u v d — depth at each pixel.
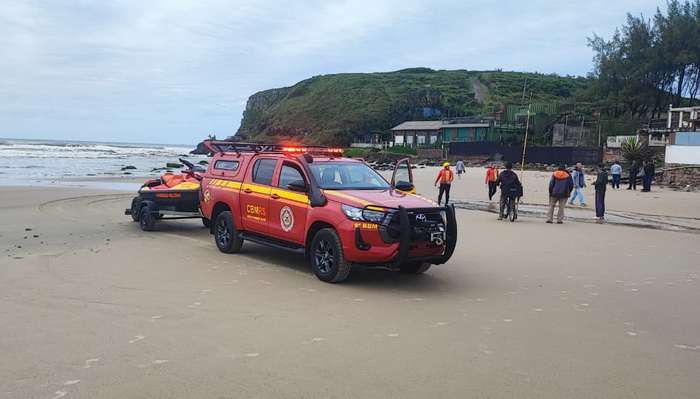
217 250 10.75
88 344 5.29
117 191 24.64
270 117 143.50
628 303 7.20
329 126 114.56
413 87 128.25
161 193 12.81
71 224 14.00
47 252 10.05
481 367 4.86
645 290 7.95
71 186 27.77
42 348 5.17
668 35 66.50
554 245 12.00
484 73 135.50
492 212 19.41
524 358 5.11
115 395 4.17
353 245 7.77
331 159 9.45
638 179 35.38
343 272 7.96
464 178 41.28
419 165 64.69
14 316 6.18
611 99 71.38
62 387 4.31
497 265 9.67
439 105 115.31
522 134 75.50
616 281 8.52
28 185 28.08
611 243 12.43
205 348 5.22
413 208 7.85
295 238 8.82
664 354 5.29
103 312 6.37
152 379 4.48
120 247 10.79
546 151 59.09
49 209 17.31
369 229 7.69
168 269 8.82
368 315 6.44
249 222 9.88
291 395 4.21
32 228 13.16
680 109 48.75
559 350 5.35
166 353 5.08
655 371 4.84
